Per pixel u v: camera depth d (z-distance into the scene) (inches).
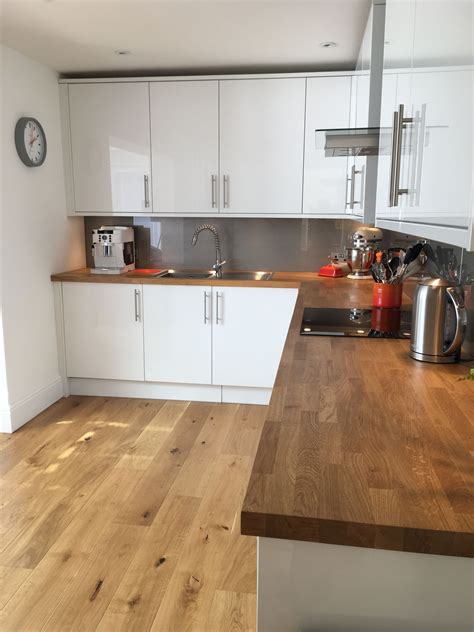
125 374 158.1
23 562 85.8
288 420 48.3
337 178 150.8
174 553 88.0
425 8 50.5
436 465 39.8
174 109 153.4
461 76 37.4
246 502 35.0
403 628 34.9
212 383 154.6
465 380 59.6
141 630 72.3
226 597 78.4
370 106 104.3
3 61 130.8
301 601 35.6
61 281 155.2
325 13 109.3
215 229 169.2
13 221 136.3
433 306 65.4
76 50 135.4
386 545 32.8
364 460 40.7
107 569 84.2
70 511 99.8
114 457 121.3
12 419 135.3
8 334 134.6
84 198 161.6
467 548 31.9
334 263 160.9
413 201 54.9
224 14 110.3
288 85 148.5
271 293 147.5
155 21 114.7
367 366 65.2
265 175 153.6
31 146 141.0
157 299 152.6
